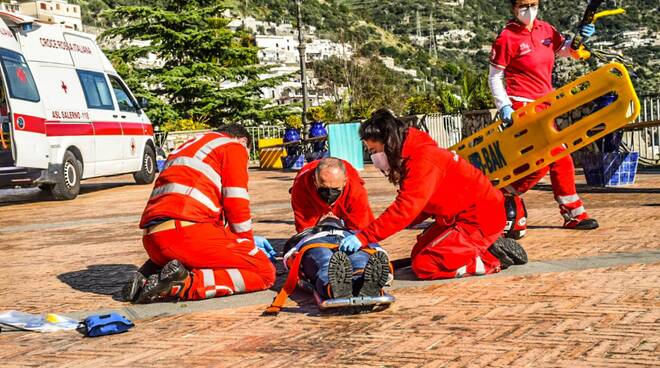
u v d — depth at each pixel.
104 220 10.49
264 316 4.48
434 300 4.60
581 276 5.01
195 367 3.59
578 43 6.79
